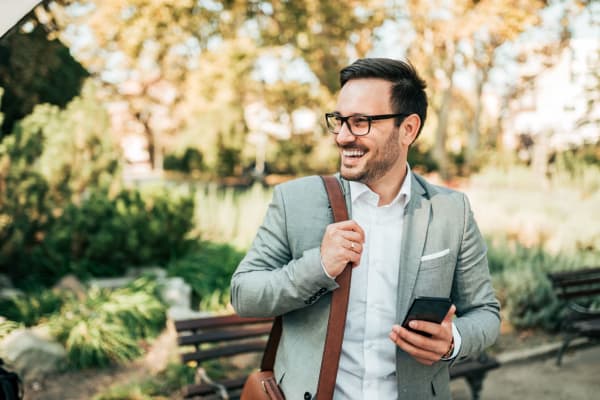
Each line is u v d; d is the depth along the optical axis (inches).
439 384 58.2
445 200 59.3
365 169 53.5
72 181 227.6
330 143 677.3
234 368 165.8
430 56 562.3
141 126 733.9
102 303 187.8
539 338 194.4
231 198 347.6
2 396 85.4
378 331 56.9
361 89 52.6
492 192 438.9
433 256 56.4
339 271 49.9
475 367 133.6
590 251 271.7
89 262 229.6
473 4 445.4
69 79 261.0
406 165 60.1
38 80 243.6
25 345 156.4
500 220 335.3
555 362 177.5
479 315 57.4
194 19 465.1
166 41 477.1
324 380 51.8
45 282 215.2
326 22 478.9
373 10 483.2
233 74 483.8
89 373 160.4
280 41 492.4
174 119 693.9
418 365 55.8
